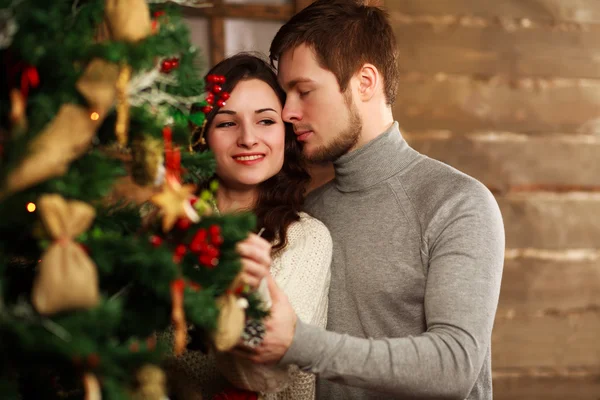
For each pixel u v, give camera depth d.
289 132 1.61
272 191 1.56
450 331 1.26
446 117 2.73
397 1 2.70
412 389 1.21
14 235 0.92
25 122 0.83
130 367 0.86
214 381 1.35
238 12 2.62
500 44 2.77
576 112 2.81
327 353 1.17
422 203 1.45
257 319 1.07
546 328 2.77
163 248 0.90
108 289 0.96
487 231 1.37
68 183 0.84
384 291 1.43
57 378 1.03
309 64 1.50
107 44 0.84
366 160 1.52
